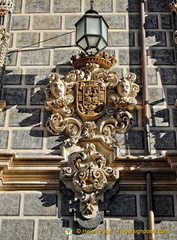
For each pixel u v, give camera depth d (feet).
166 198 44.78
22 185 45.19
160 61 48.80
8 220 44.42
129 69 48.67
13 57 49.19
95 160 45.34
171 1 50.57
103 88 47.37
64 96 47.16
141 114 47.11
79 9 50.80
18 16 50.60
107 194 44.70
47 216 44.52
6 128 46.91
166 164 45.09
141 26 49.67
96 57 47.85
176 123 46.88
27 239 43.98
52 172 45.29
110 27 50.08
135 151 46.09
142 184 45.03
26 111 47.47
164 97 47.65
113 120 46.65
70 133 46.37
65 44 49.62
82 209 44.34
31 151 46.19
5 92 48.06
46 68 48.88
